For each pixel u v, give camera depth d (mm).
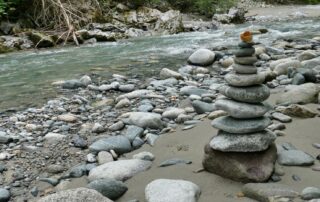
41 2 7152
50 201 1467
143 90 3289
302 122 2324
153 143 2254
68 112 2922
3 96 3455
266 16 9383
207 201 1595
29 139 2420
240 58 1788
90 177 1877
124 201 1671
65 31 6672
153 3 8516
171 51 5246
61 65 4676
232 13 8477
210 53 4332
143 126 2459
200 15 9078
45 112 2934
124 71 4199
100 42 6461
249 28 7234
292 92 2688
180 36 6719
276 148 1842
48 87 3693
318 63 3633
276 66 3588
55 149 2275
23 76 4203
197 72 3994
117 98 3127
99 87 3500
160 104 2975
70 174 1971
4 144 2357
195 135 2283
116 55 5168
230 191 1647
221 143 1747
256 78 1769
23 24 6895
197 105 2691
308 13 9664
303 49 4762
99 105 3051
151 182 1698
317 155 1910
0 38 6016
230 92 1800
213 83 3527
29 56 5387
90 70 4312
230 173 1730
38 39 6129
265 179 1678
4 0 6891
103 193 1661
